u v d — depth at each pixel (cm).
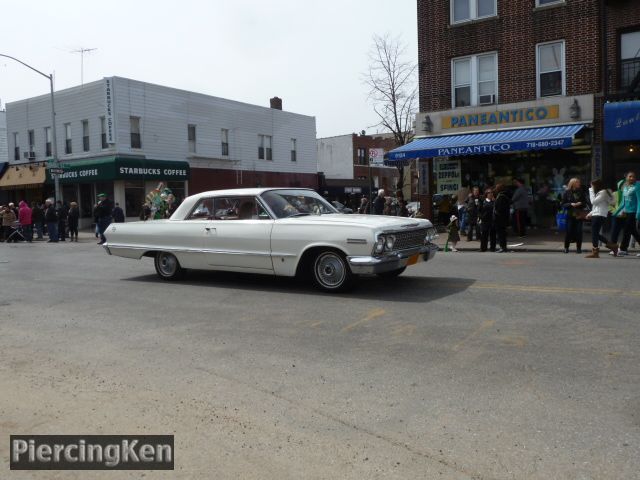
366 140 5144
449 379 464
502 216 1406
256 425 391
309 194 980
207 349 578
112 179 2703
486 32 1855
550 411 393
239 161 3469
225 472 328
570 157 1784
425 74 1986
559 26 1727
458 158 1964
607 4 1645
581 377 457
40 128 3170
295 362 525
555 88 1756
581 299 745
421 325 639
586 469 315
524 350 533
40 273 1229
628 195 1191
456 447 347
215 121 3319
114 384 481
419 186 2023
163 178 2945
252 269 902
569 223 1312
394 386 454
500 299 763
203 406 427
